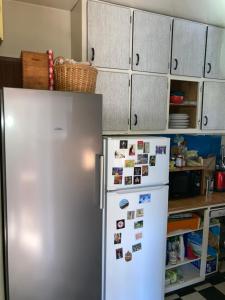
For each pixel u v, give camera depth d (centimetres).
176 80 237
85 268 157
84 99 144
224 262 265
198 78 241
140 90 212
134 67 207
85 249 156
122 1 192
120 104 205
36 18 203
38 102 131
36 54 153
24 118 129
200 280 243
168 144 192
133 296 190
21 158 130
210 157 272
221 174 271
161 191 192
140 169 181
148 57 212
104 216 173
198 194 261
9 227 131
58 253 146
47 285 145
